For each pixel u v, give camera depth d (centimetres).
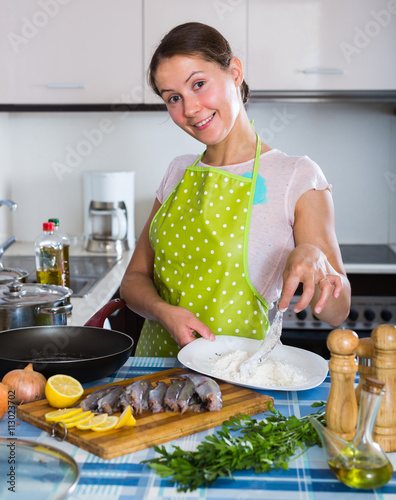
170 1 270
